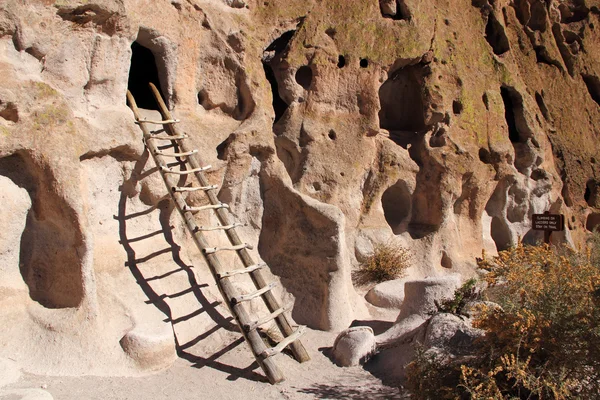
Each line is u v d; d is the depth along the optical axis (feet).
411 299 25.95
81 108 23.07
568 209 42.91
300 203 27.84
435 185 34.42
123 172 24.09
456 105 35.81
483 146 36.52
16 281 21.34
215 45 28.14
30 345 20.56
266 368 21.54
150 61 30.50
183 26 26.99
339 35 32.24
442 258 34.81
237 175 27.55
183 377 21.31
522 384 18.72
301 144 31.09
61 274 21.80
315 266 27.35
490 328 19.79
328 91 31.86
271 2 31.04
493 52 40.01
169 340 21.79
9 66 20.70
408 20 33.96
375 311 29.48
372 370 23.07
